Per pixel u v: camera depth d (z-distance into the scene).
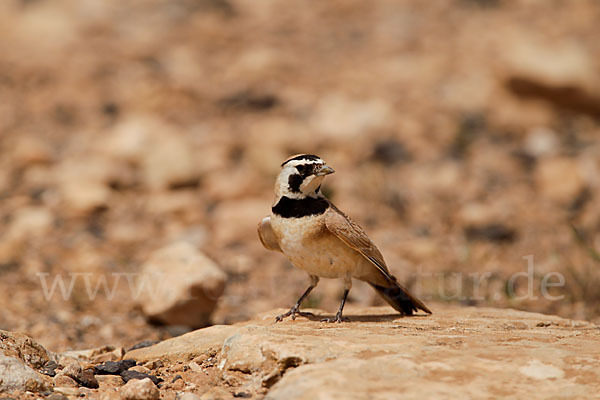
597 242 14.48
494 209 16.56
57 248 14.96
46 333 10.89
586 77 20.86
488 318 8.89
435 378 6.12
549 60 21.28
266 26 29.84
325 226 8.09
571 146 19.47
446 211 16.67
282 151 19.34
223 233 15.74
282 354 6.70
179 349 8.14
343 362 6.40
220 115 22.03
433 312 9.49
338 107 21.64
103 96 23.50
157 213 16.81
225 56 26.78
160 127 20.83
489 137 20.45
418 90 23.20
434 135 20.48
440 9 30.31
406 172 18.62
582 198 16.84
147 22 29.86
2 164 19.23
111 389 7.30
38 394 7.00
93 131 21.20
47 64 26.14
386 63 25.39
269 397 6.05
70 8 30.75
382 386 5.95
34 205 17.08
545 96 21.30
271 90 23.39
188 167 18.19
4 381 6.95
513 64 21.56
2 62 26.14
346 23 29.84
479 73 23.84
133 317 11.69
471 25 28.31
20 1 30.78
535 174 18.34
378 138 20.25
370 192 17.50
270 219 8.67
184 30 29.30
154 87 23.14
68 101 23.20
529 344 7.02
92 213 16.62
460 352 6.68
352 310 9.62
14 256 14.51
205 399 6.75
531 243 14.91
